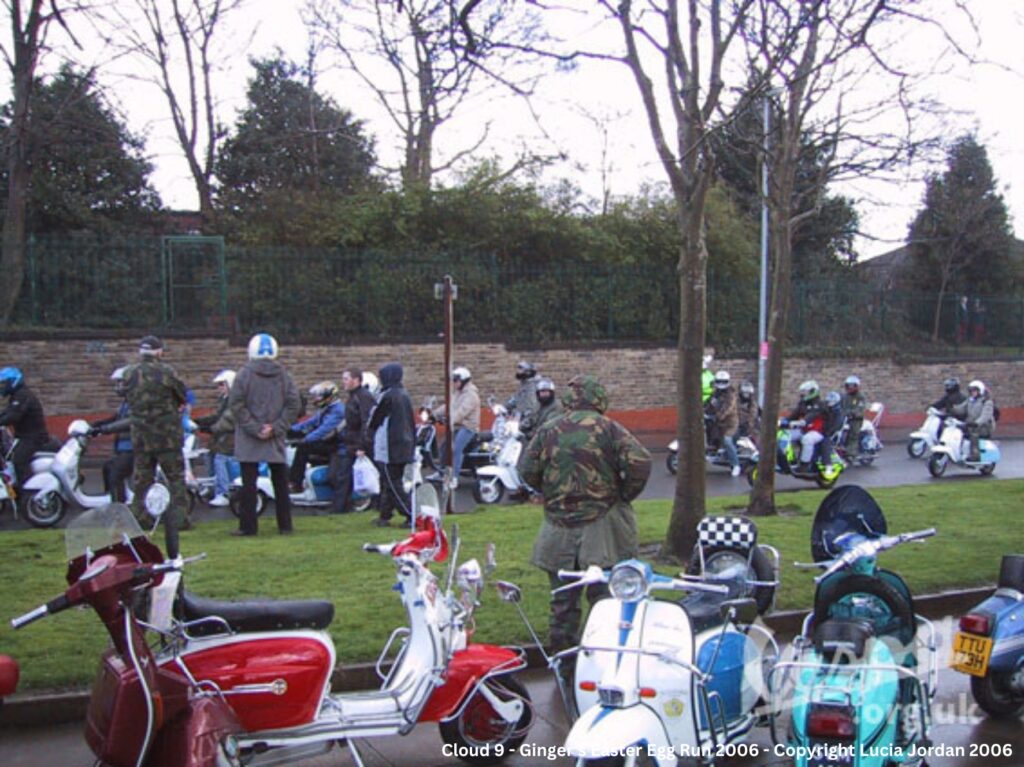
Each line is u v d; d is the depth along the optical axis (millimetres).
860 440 20125
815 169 17016
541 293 24953
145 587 4621
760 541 10438
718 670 5352
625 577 4730
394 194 24688
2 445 13258
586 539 6379
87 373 19922
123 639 4422
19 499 12516
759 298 27641
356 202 25172
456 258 24000
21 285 20359
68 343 19781
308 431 13812
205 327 21188
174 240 21094
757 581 6355
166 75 24750
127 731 4348
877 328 30156
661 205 27750
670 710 4859
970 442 19031
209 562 9203
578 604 6500
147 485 11016
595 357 25156
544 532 6539
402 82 23156
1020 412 31953
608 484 6453
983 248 34875
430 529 5680
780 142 12461
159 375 10875
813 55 11273
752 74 11539
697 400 9758
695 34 9727
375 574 8828
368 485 13195
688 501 9758
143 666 4406
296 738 4969
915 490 14859
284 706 4918
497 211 25375
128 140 24922
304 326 22375
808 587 8719
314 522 12125
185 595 4977
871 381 29016
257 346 10953
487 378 23844
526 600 8164
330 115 28922
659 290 26391
